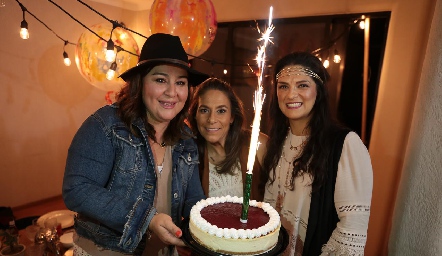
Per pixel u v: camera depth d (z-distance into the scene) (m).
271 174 1.54
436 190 1.49
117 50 1.97
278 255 1.00
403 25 2.34
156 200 1.19
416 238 1.59
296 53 1.39
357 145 1.28
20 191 3.43
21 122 3.31
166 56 1.06
